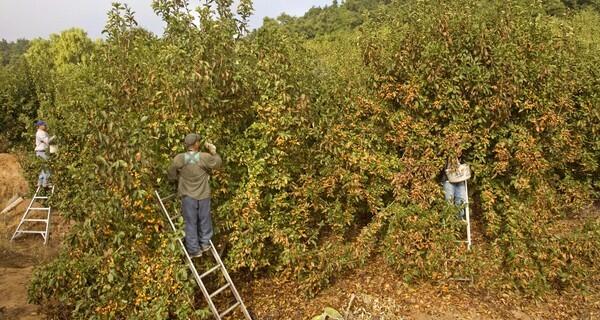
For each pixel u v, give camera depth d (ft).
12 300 25.39
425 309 21.08
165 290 19.60
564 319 20.70
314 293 22.59
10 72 66.28
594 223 24.12
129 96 22.09
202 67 20.10
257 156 22.39
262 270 24.93
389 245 22.91
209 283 22.84
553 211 28.55
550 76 24.13
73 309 21.15
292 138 22.34
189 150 20.22
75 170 20.84
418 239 22.33
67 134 26.53
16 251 34.06
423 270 22.34
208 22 21.47
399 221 23.04
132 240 19.66
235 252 22.21
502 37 23.58
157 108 21.12
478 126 24.30
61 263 20.38
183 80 19.74
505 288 22.49
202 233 20.85
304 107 22.09
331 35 58.39
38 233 36.81
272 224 22.77
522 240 23.03
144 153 18.78
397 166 24.35
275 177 22.58
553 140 25.59
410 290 22.44
